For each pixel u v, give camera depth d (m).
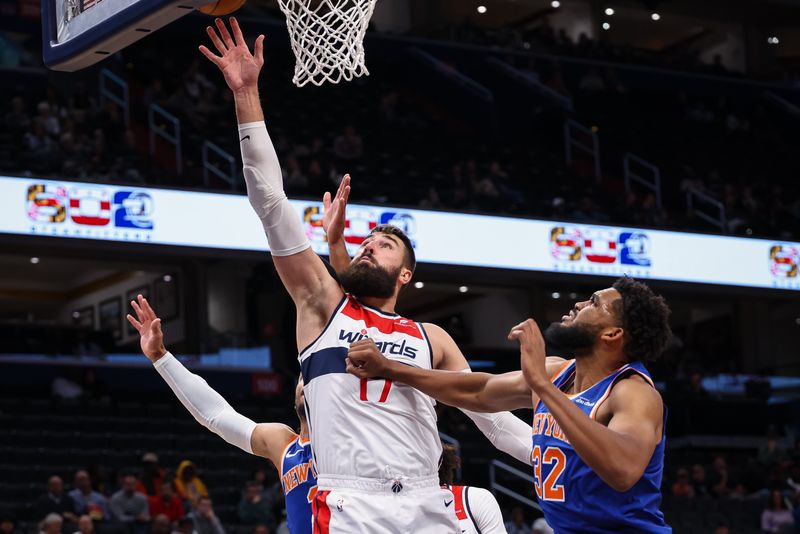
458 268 22.52
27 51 27.12
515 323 28.47
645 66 34.50
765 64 38.06
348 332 4.78
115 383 22.67
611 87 33.22
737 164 32.25
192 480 16.91
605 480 4.21
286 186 23.81
